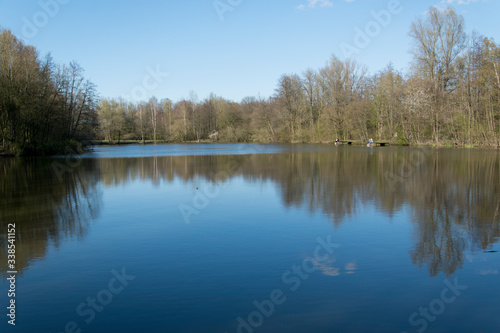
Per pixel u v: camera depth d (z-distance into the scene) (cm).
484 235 998
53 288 706
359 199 1484
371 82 6162
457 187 1722
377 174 2223
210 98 9206
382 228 1073
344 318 580
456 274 742
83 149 5141
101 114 7481
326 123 6681
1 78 3544
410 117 5266
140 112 8150
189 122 8706
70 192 1769
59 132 4441
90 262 837
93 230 1098
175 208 1384
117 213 1315
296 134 7600
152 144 8081
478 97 4644
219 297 654
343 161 3125
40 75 3850
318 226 1105
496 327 554
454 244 925
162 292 677
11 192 1780
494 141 4500
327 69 6381
